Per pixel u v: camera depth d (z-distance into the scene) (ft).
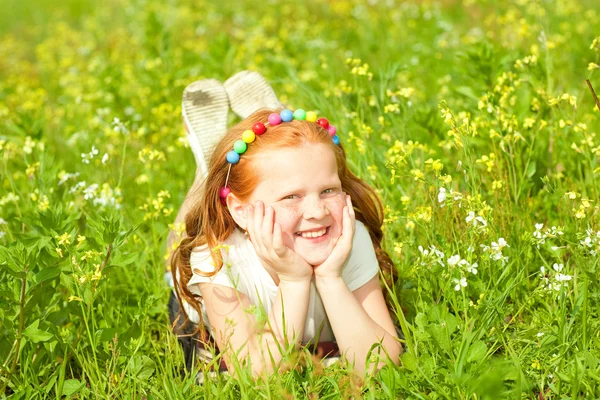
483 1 22.62
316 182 8.71
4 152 13.99
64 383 9.14
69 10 45.09
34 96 22.48
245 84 13.98
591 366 8.46
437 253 9.26
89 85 23.21
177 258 9.90
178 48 26.30
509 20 19.75
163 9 33.68
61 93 26.53
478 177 11.50
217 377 8.59
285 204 8.75
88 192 12.14
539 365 8.66
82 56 31.09
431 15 27.12
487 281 9.78
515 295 10.06
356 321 8.84
